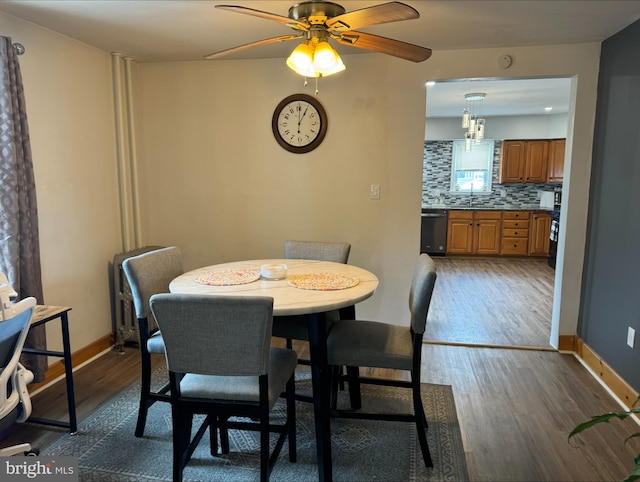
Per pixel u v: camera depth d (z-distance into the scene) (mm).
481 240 7242
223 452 2105
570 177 3184
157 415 2428
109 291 3428
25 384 1761
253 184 3668
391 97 3365
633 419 2379
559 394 2680
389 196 3477
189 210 3791
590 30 2736
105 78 3322
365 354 2047
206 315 1566
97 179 3260
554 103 6066
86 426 2314
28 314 1691
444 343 3506
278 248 3717
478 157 7762
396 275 3549
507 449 2133
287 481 1921
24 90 2580
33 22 2615
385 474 1963
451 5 2320
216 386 1750
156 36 2912
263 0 2279
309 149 3523
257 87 3545
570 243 3240
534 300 4770
